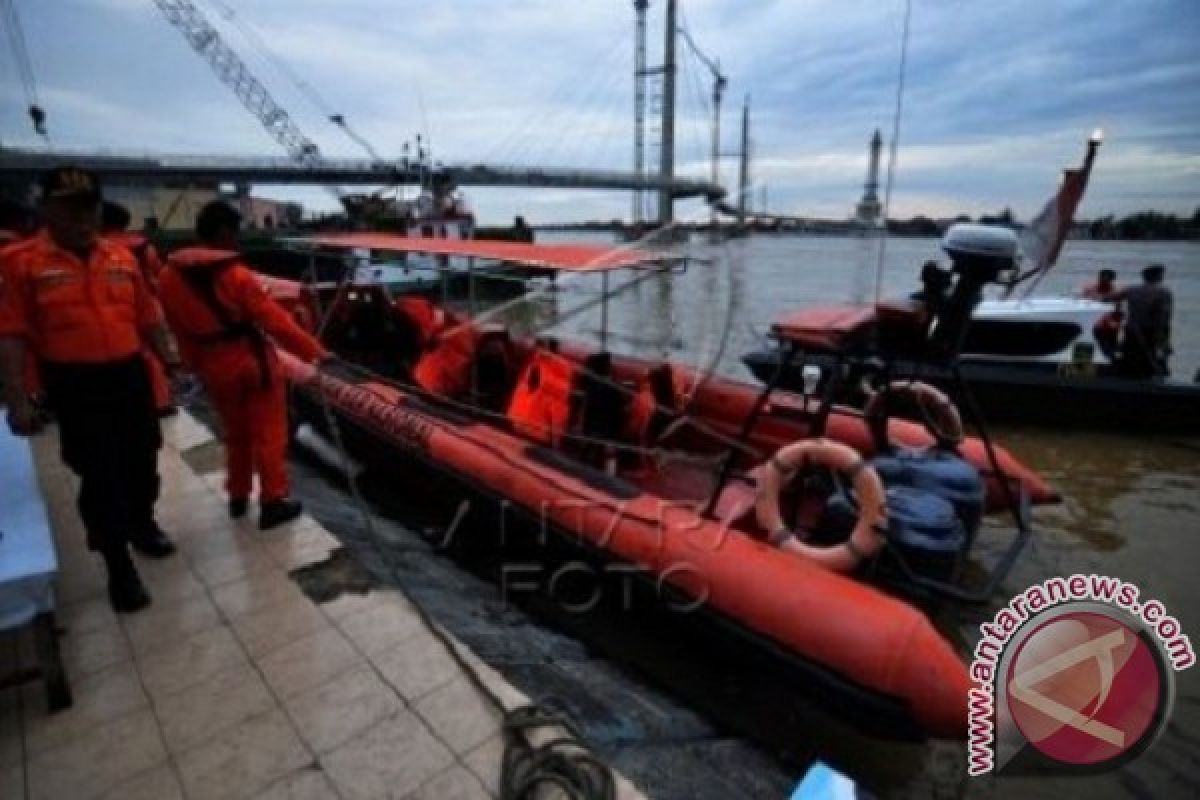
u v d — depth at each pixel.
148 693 2.20
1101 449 6.84
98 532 2.52
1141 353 7.60
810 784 1.74
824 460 3.06
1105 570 4.37
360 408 4.93
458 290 4.96
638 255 3.46
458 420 4.38
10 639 2.46
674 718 2.85
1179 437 7.04
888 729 2.56
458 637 2.89
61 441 2.47
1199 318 15.30
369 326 6.05
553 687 2.77
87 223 2.33
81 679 2.26
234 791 1.85
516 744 1.97
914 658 2.52
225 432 3.20
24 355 2.34
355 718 2.09
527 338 4.28
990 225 3.03
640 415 4.09
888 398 3.82
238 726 2.06
